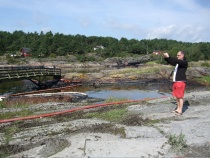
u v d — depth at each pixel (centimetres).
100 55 12075
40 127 813
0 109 1275
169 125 772
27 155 573
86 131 729
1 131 793
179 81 888
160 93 2850
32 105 1428
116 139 653
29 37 14738
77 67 8319
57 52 11775
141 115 903
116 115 914
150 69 4588
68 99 1916
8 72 2873
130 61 9269
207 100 1148
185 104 1073
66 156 546
